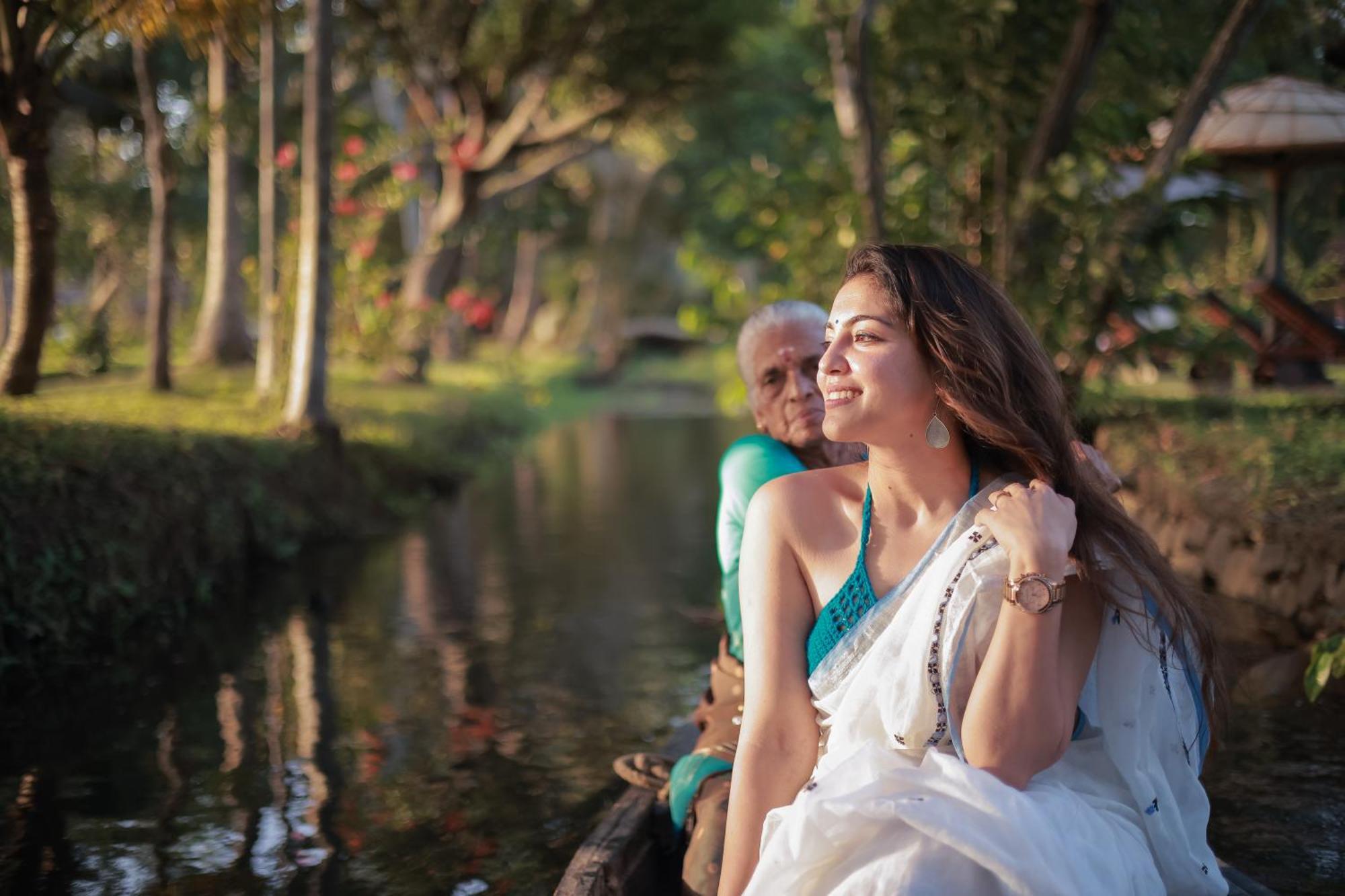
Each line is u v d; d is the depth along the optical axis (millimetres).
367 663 5320
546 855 3266
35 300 8289
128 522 6105
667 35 18219
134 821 3510
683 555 8016
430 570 7559
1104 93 8539
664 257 45000
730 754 2732
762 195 9391
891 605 1933
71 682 4973
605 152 33875
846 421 1946
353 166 14570
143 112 11148
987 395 1896
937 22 8242
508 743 4207
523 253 38781
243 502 7691
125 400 9664
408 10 17500
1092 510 1969
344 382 16188
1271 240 9625
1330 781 3428
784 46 21625
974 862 1724
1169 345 7953
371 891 3047
